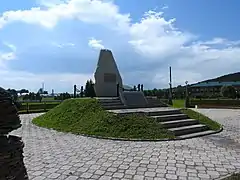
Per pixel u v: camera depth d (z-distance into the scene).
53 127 13.65
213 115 22.22
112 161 7.10
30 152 8.22
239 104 36.47
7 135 3.22
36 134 11.79
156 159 7.29
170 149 8.52
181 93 51.84
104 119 12.05
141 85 21.73
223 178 5.72
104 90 19.83
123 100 15.98
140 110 14.00
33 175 6.01
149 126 11.30
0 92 3.03
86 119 13.06
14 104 3.20
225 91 45.41
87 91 22.67
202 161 7.08
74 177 5.86
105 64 20.11
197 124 12.88
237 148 8.67
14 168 3.05
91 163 6.93
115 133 10.81
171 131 11.03
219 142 9.73
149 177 5.83
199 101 38.31
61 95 42.44
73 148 8.74
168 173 6.09
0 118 2.92
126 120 11.69
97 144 9.34
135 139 10.03
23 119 18.97
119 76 20.66
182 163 6.89
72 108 15.18
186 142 9.72
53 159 7.36
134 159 7.29
